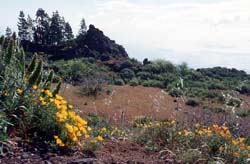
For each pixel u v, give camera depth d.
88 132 5.52
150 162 4.61
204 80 37.47
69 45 53.38
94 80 30.78
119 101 25.88
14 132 4.56
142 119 9.95
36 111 4.82
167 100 24.03
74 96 25.64
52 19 57.84
